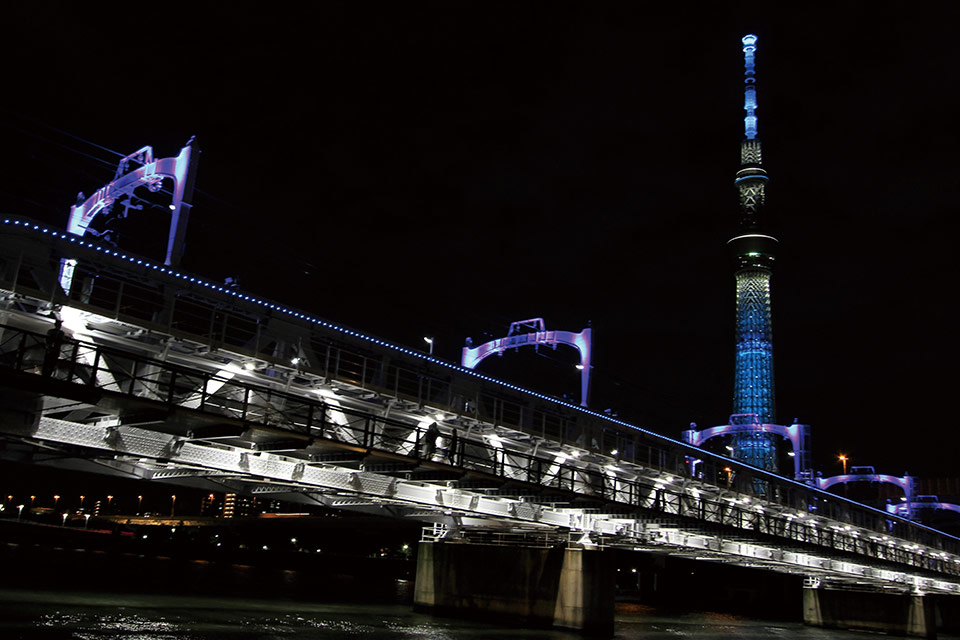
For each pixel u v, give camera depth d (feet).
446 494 153.28
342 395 150.51
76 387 90.17
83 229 147.43
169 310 131.54
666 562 440.86
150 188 145.28
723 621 330.75
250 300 143.64
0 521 588.91
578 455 197.98
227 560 599.57
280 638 141.79
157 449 112.27
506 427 179.22
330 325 155.74
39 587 205.98
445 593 194.29
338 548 635.66
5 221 116.26
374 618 184.75
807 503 314.96
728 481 271.69
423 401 162.20
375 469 132.67
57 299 114.42
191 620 160.66
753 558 236.02
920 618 292.61
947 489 554.46
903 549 317.42
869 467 538.06
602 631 171.12
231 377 137.80
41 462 120.37
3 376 85.56
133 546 625.41
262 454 124.57
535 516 168.76
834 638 256.73
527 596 179.73
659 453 237.25
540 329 259.19
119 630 138.21
